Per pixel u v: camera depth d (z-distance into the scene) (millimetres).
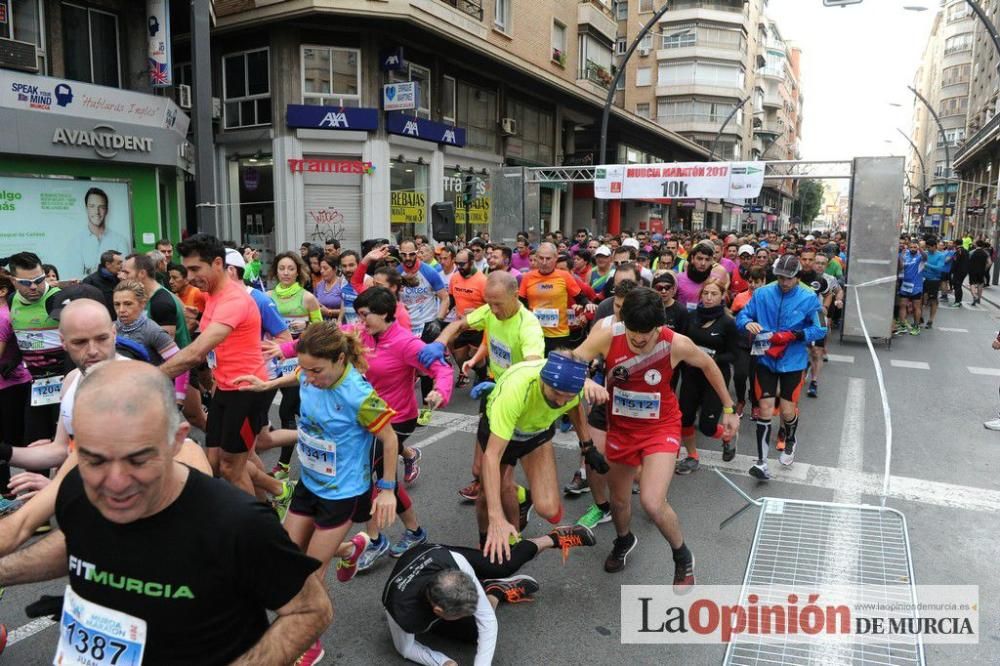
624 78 50719
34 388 4949
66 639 1656
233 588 1600
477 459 4020
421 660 3225
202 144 10062
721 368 5785
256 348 4410
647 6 54281
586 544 3791
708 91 58281
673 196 15906
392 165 19641
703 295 5809
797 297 5809
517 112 26078
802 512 4551
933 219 51281
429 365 4168
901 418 7941
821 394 9125
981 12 17688
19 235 12352
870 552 3971
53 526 4473
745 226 55094
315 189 18656
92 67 14250
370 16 17328
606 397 3799
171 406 1532
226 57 19312
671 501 5402
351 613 3748
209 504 1582
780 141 88688
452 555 3357
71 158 12852
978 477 5973
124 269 5199
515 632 3582
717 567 4273
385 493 3332
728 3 57719
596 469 3918
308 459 3352
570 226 30859
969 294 24469
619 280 5625
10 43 12023
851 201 12555
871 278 12648
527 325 4664
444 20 18828
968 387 9555
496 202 18297
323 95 18469
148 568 1555
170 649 1591
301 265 6809
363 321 4270
